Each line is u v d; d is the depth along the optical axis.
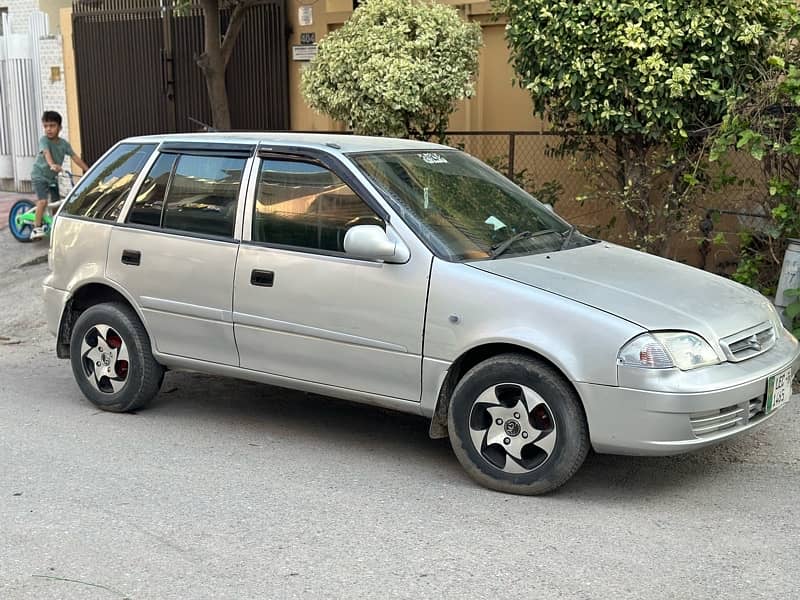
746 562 4.24
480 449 5.11
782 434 5.95
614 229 9.42
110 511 4.92
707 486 5.18
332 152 5.64
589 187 9.06
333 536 4.58
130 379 6.46
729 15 7.77
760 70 7.68
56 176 12.57
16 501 5.07
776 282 7.88
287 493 5.15
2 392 7.35
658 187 8.71
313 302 5.51
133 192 6.44
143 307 6.30
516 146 10.56
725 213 8.26
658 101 7.94
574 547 4.41
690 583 4.05
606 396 4.67
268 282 5.68
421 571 4.19
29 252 12.27
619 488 5.17
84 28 14.06
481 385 5.03
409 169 5.80
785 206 7.27
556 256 5.52
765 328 5.23
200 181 6.13
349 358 5.44
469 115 11.20
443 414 5.25
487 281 5.01
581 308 4.78
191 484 5.30
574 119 8.94
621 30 7.80
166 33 13.41
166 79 13.52
